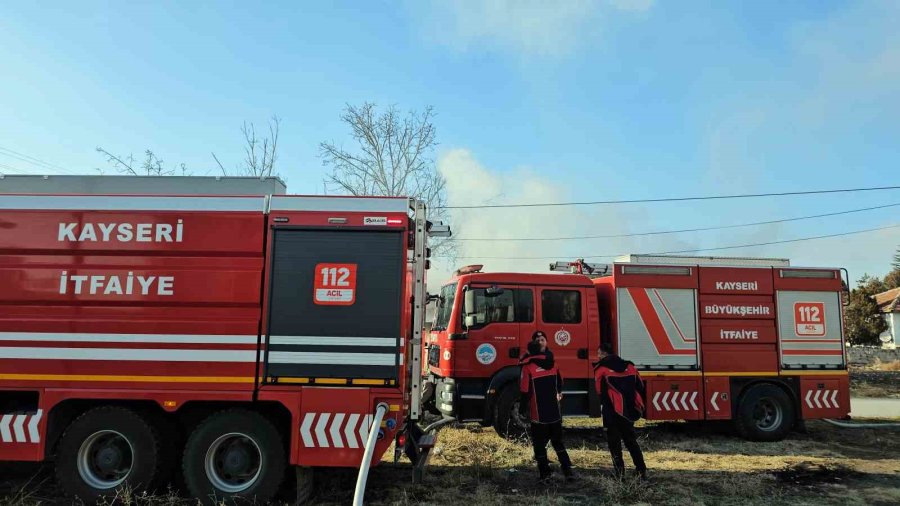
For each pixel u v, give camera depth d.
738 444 9.41
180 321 5.76
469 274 9.38
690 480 7.08
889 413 14.10
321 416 5.68
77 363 5.71
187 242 5.87
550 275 9.57
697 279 9.84
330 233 5.93
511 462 7.82
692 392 9.52
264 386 5.71
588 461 7.97
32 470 7.21
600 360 7.34
